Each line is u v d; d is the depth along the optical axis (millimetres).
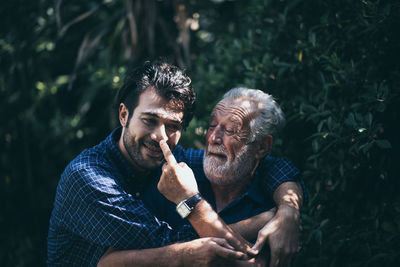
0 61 3344
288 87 2262
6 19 3238
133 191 1771
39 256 3410
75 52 3348
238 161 1717
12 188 3424
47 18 3227
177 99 1615
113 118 2938
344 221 2035
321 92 2020
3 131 3381
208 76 2566
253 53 2453
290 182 1810
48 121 3461
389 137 2061
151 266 1479
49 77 3391
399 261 1888
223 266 1470
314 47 2082
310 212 2037
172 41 3096
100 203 1534
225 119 1719
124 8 3078
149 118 1602
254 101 1758
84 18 2990
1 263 3346
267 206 1792
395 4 1870
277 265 1533
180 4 3076
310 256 2086
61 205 1659
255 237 1645
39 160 3504
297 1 2248
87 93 2988
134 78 1688
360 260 1996
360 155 1976
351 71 1963
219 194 1823
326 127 2074
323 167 2023
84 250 1697
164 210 1766
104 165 1655
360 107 1881
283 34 2316
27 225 3443
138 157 1656
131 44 3057
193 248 1462
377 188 2084
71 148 3400
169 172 1552
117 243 1515
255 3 2543
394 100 1930
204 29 3363
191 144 2629
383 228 1873
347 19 2062
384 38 1984
